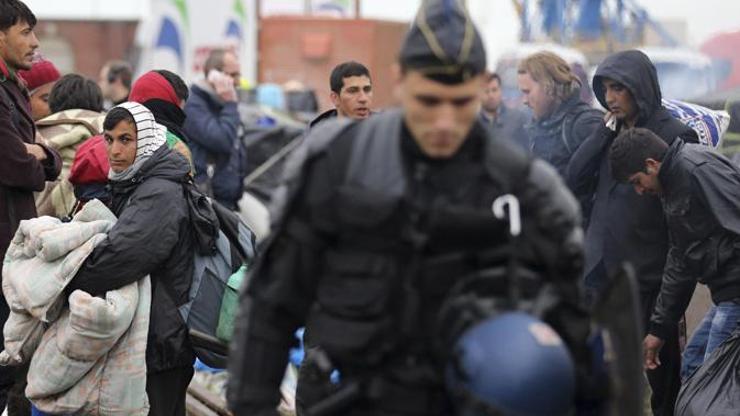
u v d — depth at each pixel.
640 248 12.60
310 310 6.29
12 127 12.16
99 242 10.50
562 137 13.82
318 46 44.25
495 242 6.02
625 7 36.66
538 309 5.98
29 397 10.84
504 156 6.00
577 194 13.08
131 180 10.77
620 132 12.84
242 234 11.09
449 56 5.71
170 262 10.79
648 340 11.92
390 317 6.01
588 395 6.11
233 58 17.08
